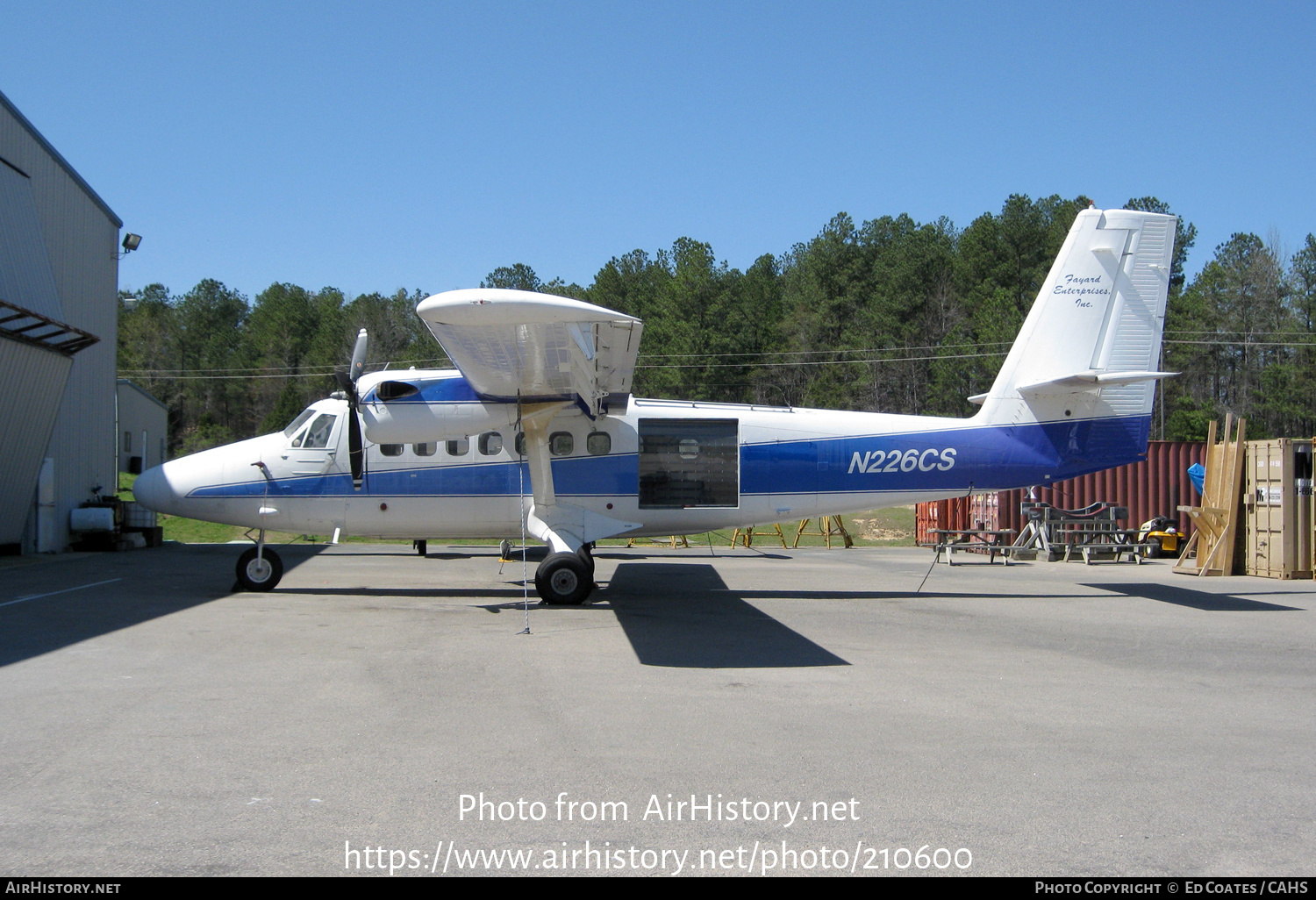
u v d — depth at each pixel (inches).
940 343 2615.7
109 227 902.4
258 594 500.7
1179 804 187.8
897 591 545.3
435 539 534.6
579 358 388.2
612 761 210.8
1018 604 492.4
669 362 2484.0
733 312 2509.8
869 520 1262.3
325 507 508.7
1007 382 517.3
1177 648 361.1
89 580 565.6
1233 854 163.3
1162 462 899.4
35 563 688.4
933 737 233.1
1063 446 516.4
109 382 906.1
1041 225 2753.4
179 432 3469.5
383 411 454.6
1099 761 215.2
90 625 387.2
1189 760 216.7
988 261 2682.1
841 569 693.9
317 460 507.8
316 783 194.4
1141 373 481.4
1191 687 293.0
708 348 2477.9
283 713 248.8
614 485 515.5
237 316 4220.0
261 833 168.2
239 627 385.4
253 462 507.2
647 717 249.4
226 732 230.8
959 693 281.1
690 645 357.4
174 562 699.4
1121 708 265.0
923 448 519.2
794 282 3467.0
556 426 515.2
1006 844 167.5
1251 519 646.5
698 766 208.5
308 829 170.6
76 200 828.6
